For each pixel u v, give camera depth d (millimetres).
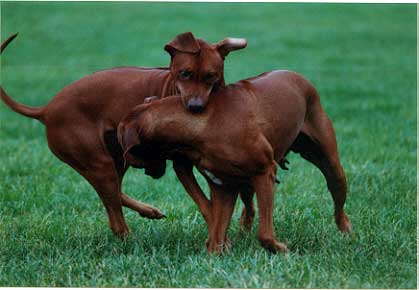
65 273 9562
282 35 35719
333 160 10844
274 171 9719
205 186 13891
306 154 11023
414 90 24328
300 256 9805
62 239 11023
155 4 44375
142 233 11195
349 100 22688
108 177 10711
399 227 11273
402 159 15750
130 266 9625
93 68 28859
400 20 39531
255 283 8828
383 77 26781
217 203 9930
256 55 31047
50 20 38500
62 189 13836
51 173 14953
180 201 13008
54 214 12422
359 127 18875
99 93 10500
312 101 10734
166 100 9570
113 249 10414
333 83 25547
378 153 16062
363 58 30734
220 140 9391
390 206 12438
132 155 9586
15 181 14445
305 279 9008
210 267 9305
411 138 17609
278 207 12336
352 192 13344
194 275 9258
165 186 14047
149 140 9453
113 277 9398
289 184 13703
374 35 35844
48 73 28016
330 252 10047
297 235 10891
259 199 9617
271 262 9344
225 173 9594
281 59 30281
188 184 10133
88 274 9516
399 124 19156
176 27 37156
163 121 9414
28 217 12188
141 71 10570
